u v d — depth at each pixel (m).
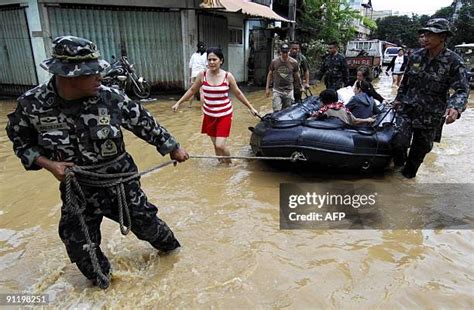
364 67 5.91
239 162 5.20
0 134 6.73
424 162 5.21
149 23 10.75
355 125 4.50
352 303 2.45
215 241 3.18
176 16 10.85
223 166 5.04
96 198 2.44
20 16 10.28
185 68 11.21
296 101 7.50
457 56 3.95
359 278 2.69
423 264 2.85
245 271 2.77
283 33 17.67
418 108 4.22
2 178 4.58
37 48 10.32
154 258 2.94
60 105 2.17
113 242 3.17
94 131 2.24
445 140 6.41
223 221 3.53
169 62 11.18
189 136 6.55
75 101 2.19
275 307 2.41
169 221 3.52
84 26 10.30
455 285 2.61
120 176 2.46
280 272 2.76
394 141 4.33
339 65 7.98
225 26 13.15
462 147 5.97
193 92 5.01
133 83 9.87
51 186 4.34
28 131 2.24
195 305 2.43
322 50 17.03
